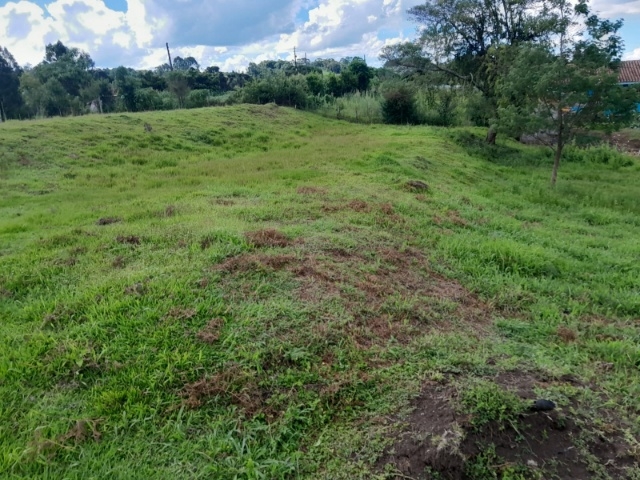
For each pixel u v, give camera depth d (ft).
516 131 42.88
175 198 25.34
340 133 71.46
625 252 21.40
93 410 8.61
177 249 15.72
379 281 15.06
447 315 13.61
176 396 8.99
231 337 10.55
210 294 12.37
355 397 9.27
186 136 55.16
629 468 7.47
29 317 12.04
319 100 98.73
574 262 19.27
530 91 38.60
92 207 24.64
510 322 13.58
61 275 14.47
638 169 48.80
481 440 7.73
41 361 9.95
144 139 50.34
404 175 34.09
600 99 35.37
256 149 54.44
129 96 84.99
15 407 8.73
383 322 12.38
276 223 19.71
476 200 29.68
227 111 73.00
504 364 10.52
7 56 78.23
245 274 13.62
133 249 16.14
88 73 90.89
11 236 19.39
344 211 22.57
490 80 55.52
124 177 36.35
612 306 15.44
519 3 52.90
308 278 13.97
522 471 7.34
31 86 77.05
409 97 79.20
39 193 31.04
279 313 11.66
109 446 7.88
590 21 35.73
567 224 26.55
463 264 18.16
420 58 61.52
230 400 8.98
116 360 9.84
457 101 66.95
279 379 9.56
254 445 8.02
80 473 7.30
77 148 43.60
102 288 12.76
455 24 58.44
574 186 38.04
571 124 36.94
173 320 11.09
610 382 10.18
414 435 7.91
